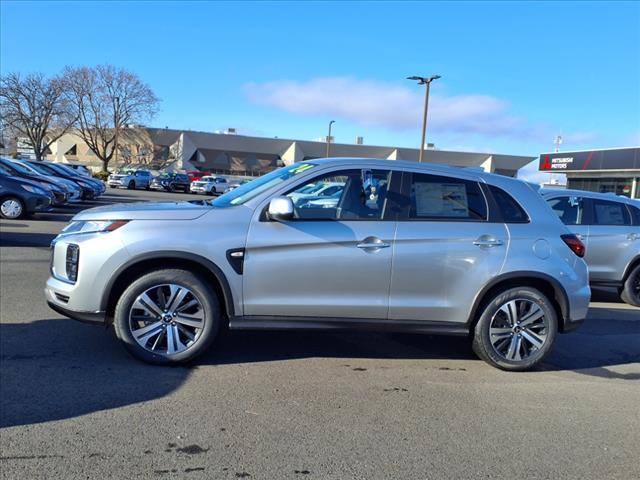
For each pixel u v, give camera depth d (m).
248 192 4.89
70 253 4.49
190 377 4.43
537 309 4.91
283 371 4.70
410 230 4.68
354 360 5.10
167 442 3.36
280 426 3.65
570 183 38.72
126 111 60.41
